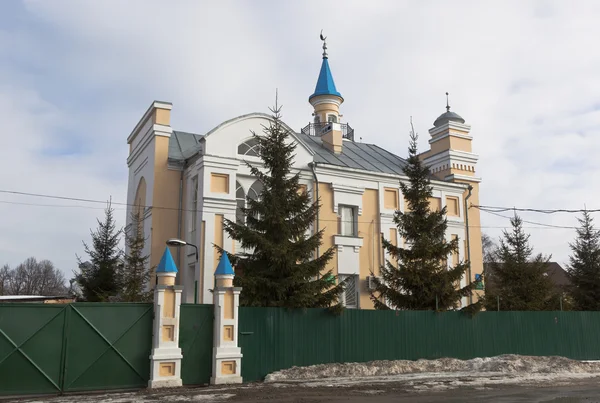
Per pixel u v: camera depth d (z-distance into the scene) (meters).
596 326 24.06
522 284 27.19
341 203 26.47
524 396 12.99
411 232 20.62
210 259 21.70
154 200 23.81
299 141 25.83
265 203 17.47
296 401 11.88
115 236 24.47
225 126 23.16
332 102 38.31
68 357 13.66
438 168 31.89
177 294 14.84
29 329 13.38
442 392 13.62
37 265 97.75
